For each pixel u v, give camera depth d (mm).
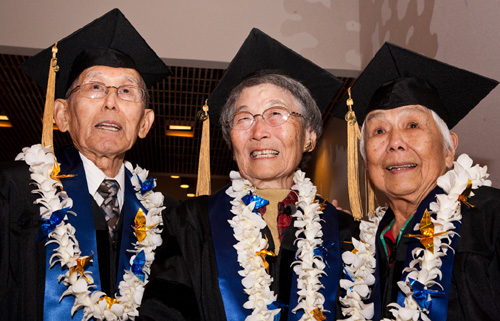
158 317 1992
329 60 5977
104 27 2584
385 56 2443
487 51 3170
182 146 10305
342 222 2484
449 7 3730
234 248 2238
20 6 5766
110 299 2117
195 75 6805
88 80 2453
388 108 2266
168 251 2238
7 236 2137
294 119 2367
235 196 2361
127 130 2424
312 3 6105
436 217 2086
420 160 2172
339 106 2762
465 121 3484
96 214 2361
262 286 2111
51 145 2480
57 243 2193
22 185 2232
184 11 5957
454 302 1927
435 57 3955
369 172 2293
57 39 5727
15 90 7578
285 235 2326
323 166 8141
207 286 2199
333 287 2240
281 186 2406
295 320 2131
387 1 5164
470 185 2031
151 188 2590
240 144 2354
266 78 2420
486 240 1971
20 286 2107
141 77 2611
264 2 6047
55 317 2094
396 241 2252
